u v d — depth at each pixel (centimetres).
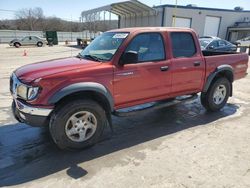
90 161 361
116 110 422
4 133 451
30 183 310
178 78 482
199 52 513
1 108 586
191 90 516
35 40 3478
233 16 3481
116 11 3272
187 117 546
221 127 491
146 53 435
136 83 424
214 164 354
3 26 7106
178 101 500
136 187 303
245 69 624
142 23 3375
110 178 320
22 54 2200
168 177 322
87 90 367
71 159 366
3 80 920
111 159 366
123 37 417
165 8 2958
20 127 478
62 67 377
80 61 412
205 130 475
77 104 366
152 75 440
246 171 337
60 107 361
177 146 407
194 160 364
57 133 361
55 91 348
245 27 3266
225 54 596
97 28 3378
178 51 480
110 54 408
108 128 482
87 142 392
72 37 5297
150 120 526
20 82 362
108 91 393
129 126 493
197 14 3183
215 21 3381
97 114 390
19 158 368
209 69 531
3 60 1681
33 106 347
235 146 409
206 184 309
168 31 464
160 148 401
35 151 388
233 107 622
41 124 359
